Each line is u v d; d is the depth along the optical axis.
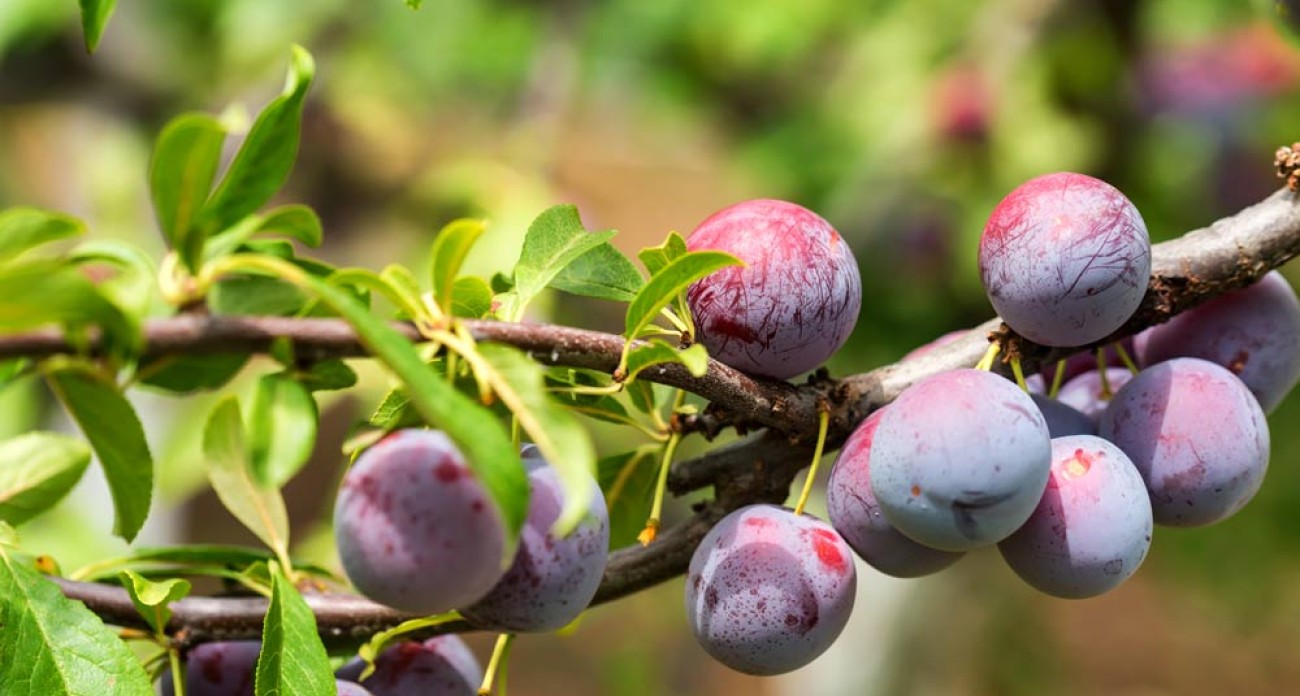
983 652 2.79
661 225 3.72
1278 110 2.30
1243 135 2.30
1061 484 1.08
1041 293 1.08
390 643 1.11
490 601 1.04
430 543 1.01
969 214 2.29
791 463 1.11
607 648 3.94
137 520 1.04
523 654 3.98
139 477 1.03
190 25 2.52
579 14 2.61
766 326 1.08
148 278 0.99
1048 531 1.07
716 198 3.81
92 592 1.08
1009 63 2.37
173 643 1.09
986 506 1.05
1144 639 4.21
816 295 1.08
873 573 2.62
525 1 2.73
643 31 2.73
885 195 2.34
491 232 2.27
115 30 2.46
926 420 1.05
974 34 2.48
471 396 1.03
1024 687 2.82
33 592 1.04
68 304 0.97
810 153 2.53
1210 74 2.36
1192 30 2.38
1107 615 4.37
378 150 2.45
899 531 1.08
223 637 1.10
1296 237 1.12
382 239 2.39
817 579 1.07
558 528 0.96
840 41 2.76
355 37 2.57
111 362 0.98
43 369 0.99
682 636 3.54
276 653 1.03
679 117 2.92
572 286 1.08
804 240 1.09
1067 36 2.38
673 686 3.53
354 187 2.42
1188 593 2.77
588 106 3.04
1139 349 1.16
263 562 1.11
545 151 2.47
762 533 1.08
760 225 1.09
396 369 0.96
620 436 2.28
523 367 0.99
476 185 2.35
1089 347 1.12
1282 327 1.14
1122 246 1.08
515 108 2.68
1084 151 2.36
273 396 0.99
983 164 2.33
